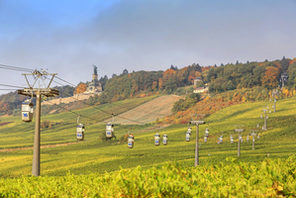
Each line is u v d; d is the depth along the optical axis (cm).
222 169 1088
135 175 879
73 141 17650
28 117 2175
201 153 10100
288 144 10756
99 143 15950
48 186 1271
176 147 12000
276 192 756
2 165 10381
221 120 18738
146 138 15512
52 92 2203
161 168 992
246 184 815
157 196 759
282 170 938
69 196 1108
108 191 868
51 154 12425
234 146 11250
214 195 752
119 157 10525
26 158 11538
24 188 1253
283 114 17100
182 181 791
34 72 2203
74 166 9494
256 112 19162
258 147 10562
